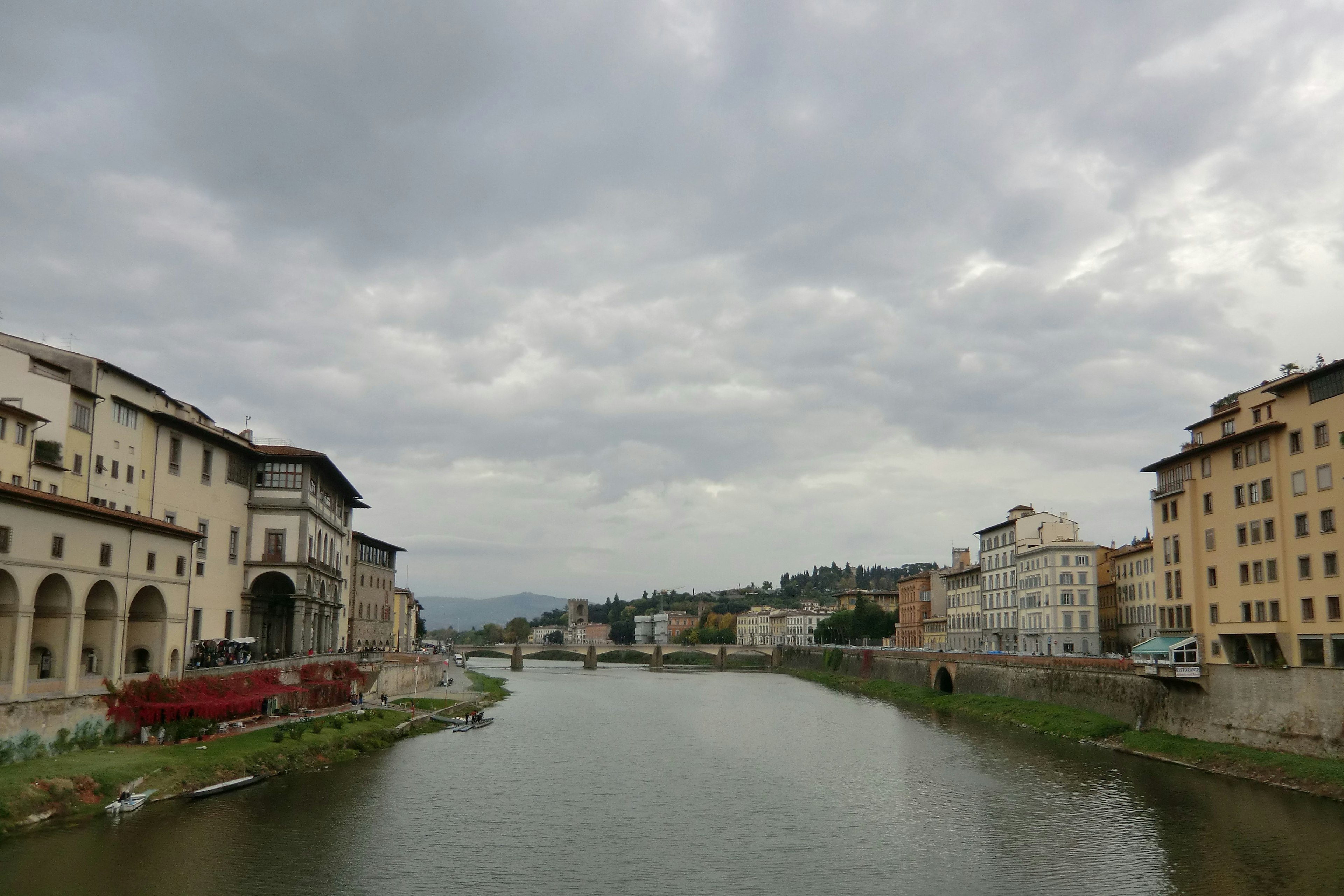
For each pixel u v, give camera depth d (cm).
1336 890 4262
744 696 15612
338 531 11900
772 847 5188
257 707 7669
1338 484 6662
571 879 4556
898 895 4366
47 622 5803
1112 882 4488
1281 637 7119
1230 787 6500
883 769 7681
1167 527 8906
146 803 5269
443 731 9744
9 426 6062
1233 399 8856
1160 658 8338
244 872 4381
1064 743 8881
